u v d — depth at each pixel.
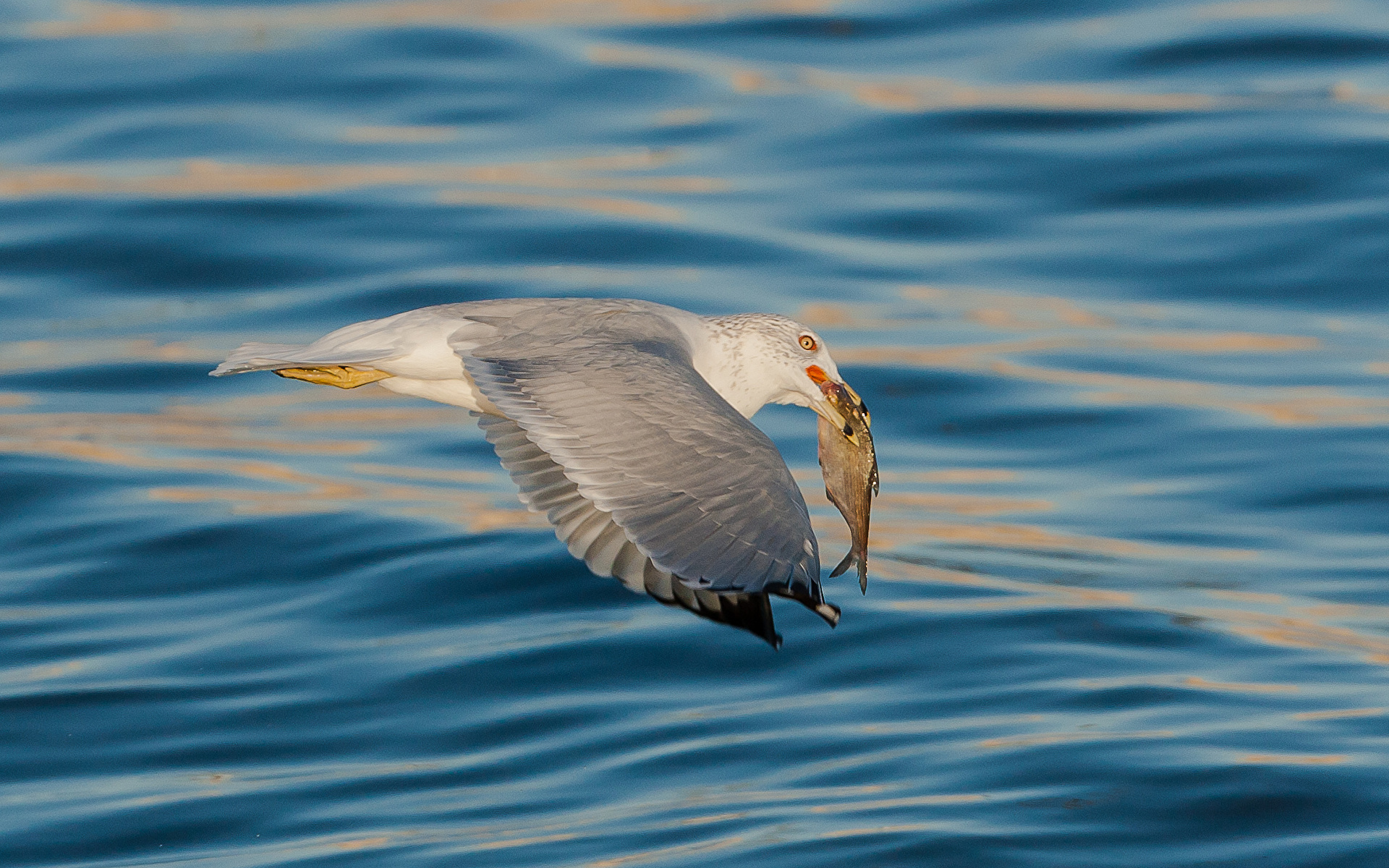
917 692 11.52
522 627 12.59
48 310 18.44
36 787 10.78
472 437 16.14
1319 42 22.89
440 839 10.00
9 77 23.34
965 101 22.00
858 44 24.08
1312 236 19.08
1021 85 22.45
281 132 22.03
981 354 17.19
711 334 8.97
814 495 14.73
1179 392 16.41
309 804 10.51
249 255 19.25
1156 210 19.80
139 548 13.79
